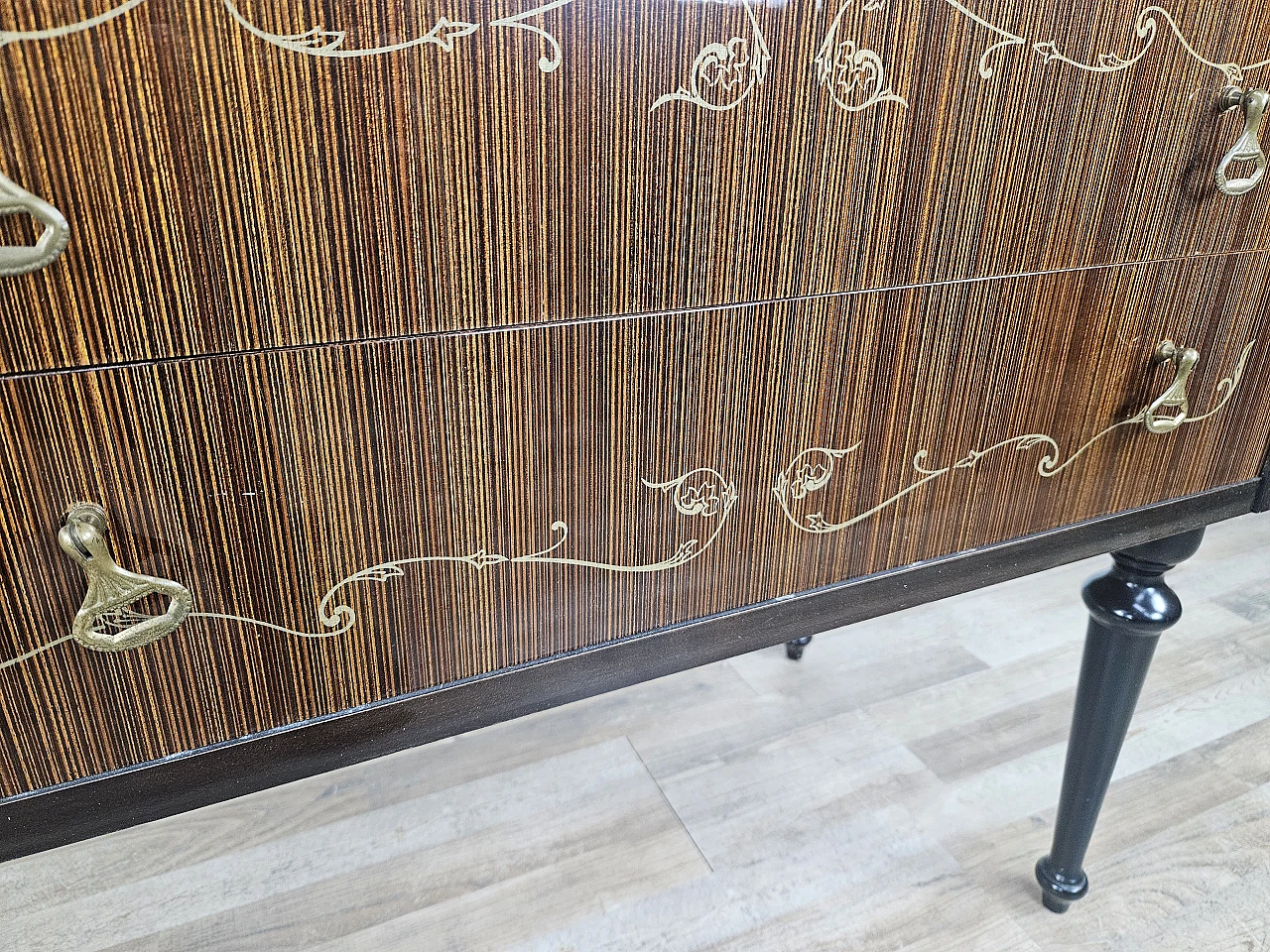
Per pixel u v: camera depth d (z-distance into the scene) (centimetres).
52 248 27
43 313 29
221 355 32
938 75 41
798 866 84
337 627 38
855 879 83
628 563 44
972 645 119
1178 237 51
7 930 77
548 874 83
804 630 51
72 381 30
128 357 30
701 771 96
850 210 42
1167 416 57
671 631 47
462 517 39
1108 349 53
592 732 102
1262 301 57
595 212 36
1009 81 43
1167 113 47
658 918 79
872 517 50
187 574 34
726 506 45
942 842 87
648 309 39
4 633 32
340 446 35
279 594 36
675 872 83
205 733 37
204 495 33
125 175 28
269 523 35
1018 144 44
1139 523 61
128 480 32
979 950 76
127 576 32
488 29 31
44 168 27
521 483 39
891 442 49
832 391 45
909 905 80
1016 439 53
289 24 29
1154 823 89
